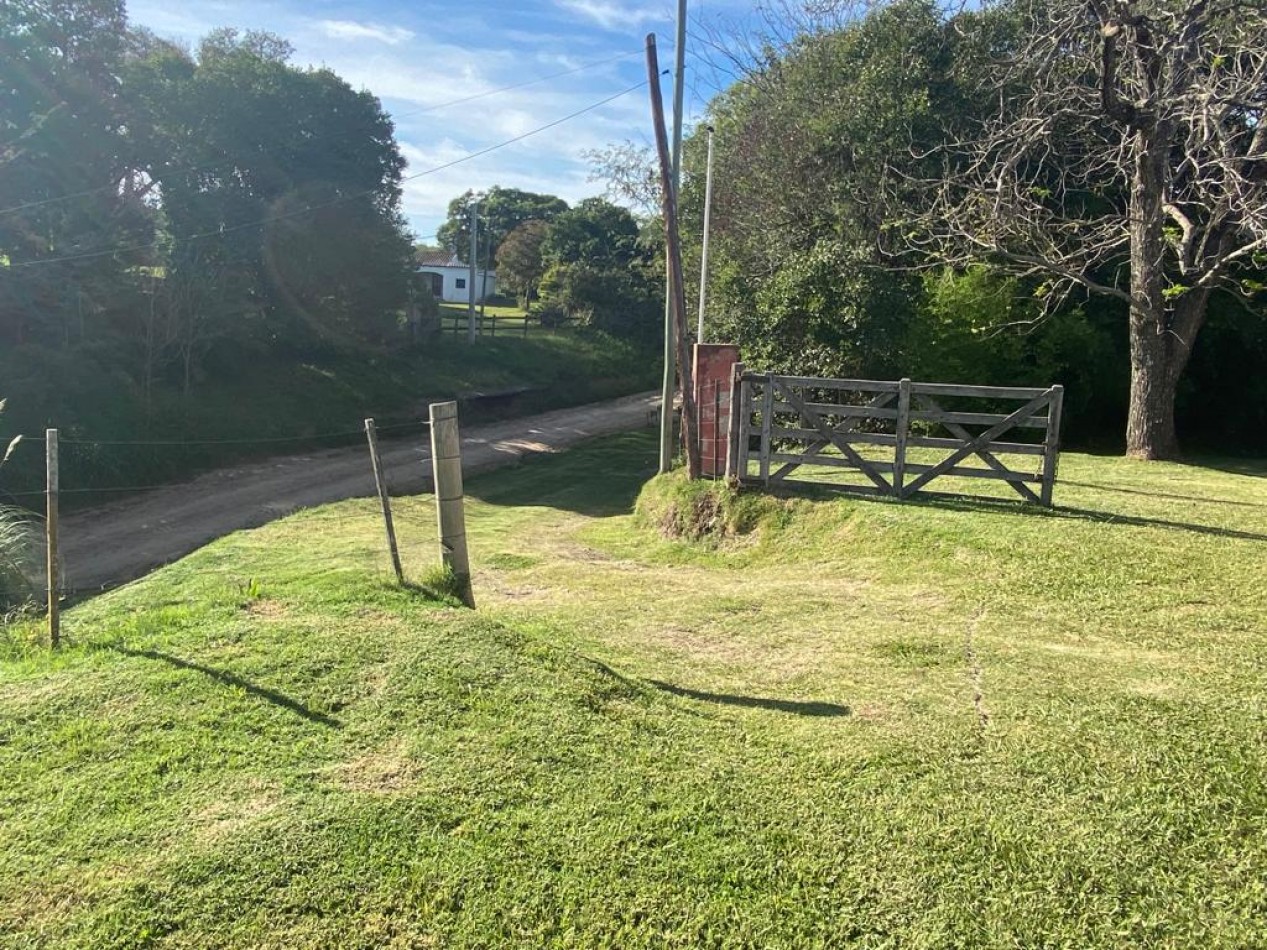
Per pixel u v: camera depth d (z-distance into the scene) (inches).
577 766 158.9
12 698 178.9
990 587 283.4
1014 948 116.9
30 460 681.0
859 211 769.6
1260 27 491.5
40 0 859.4
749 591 316.2
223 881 124.7
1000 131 564.4
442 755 160.2
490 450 999.0
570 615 291.6
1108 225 605.6
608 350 1727.4
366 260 1234.6
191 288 920.3
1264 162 507.8
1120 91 590.2
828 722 184.2
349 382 1163.9
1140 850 135.2
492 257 2689.5
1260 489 418.0
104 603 297.9
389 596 248.4
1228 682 194.4
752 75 980.6
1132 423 566.3
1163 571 278.2
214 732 165.5
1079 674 205.9
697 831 140.6
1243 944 116.3
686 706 193.8
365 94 1261.1
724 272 792.9
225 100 1050.7
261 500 721.6
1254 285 550.3
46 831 135.6
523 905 123.0
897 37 786.2
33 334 821.2
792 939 118.6
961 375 670.5
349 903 121.9
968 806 147.9
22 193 810.2
